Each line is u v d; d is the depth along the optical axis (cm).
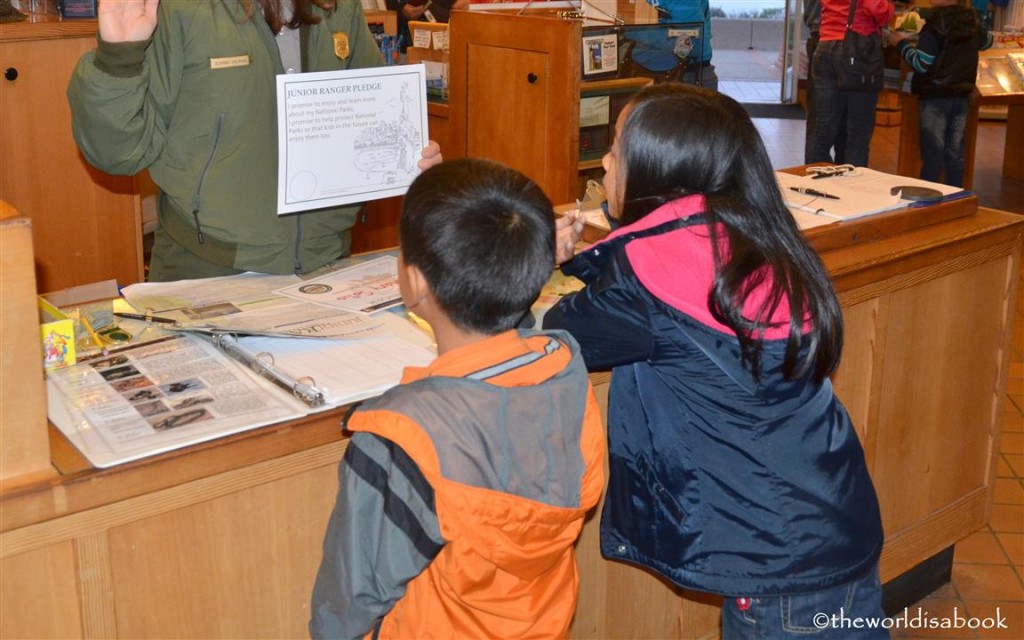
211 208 183
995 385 255
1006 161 705
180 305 173
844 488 148
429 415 112
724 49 1170
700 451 146
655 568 153
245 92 179
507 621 122
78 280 355
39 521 122
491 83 326
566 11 339
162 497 132
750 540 145
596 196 229
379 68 178
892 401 229
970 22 547
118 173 180
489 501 111
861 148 564
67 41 332
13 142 332
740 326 136
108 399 141
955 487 255
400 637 125
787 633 151
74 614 129
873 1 529
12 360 120
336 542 116
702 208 139
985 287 242
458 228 115
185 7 173
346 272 195
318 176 177
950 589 266
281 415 138
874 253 208
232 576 142
